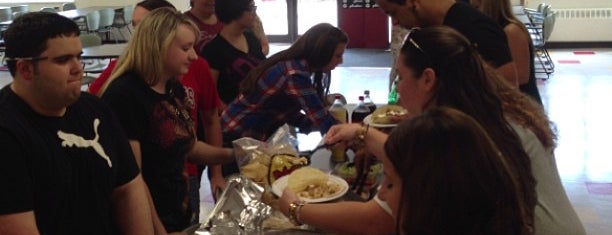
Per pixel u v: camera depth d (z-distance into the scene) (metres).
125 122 1.87
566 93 6.87
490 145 1.05
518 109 1.49
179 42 1.91
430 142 1.03
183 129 2.04
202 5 3.37
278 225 1.65
